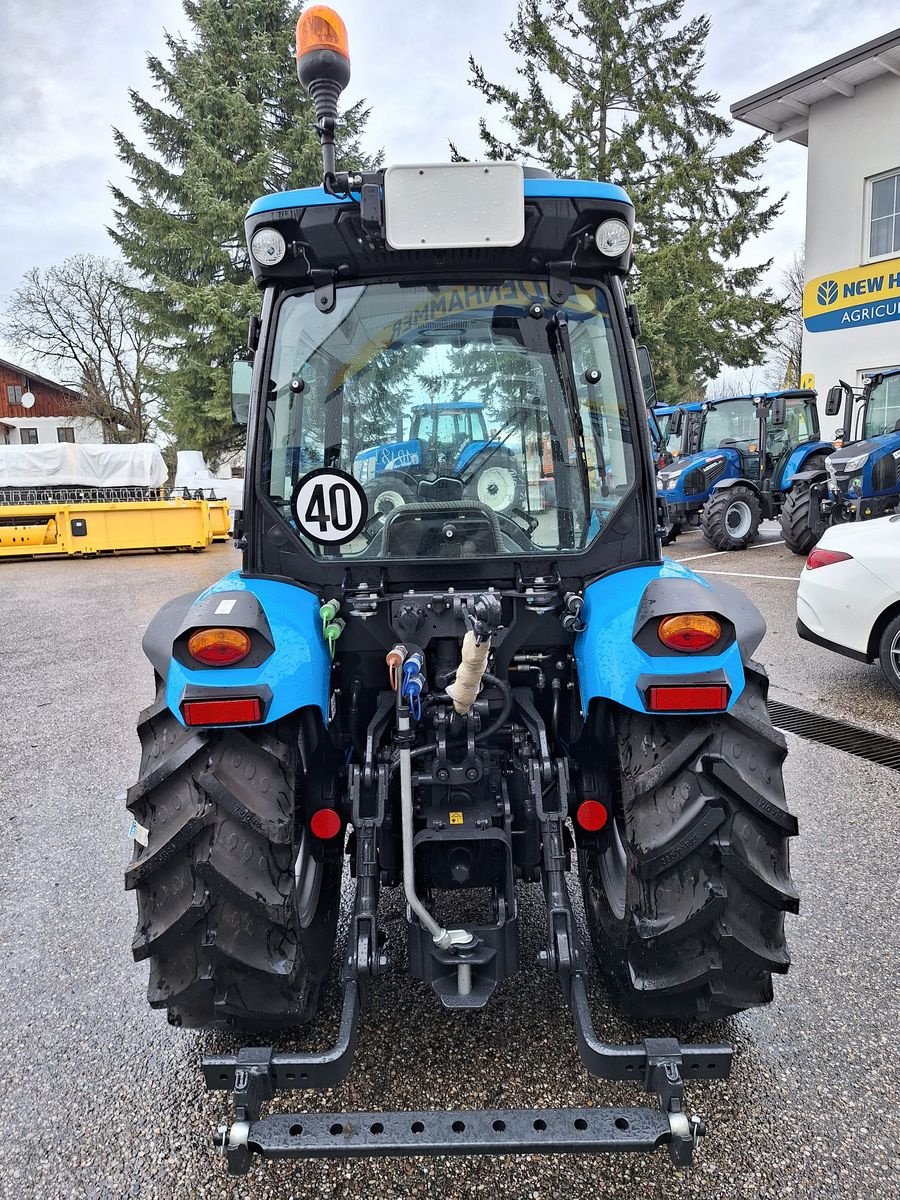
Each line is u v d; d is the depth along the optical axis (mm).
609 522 2070
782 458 11852
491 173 1833
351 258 2014
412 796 1954
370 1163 1776
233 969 1704
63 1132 1903
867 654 4781
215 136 22031
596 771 2096
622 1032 2121
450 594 1988
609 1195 1674
